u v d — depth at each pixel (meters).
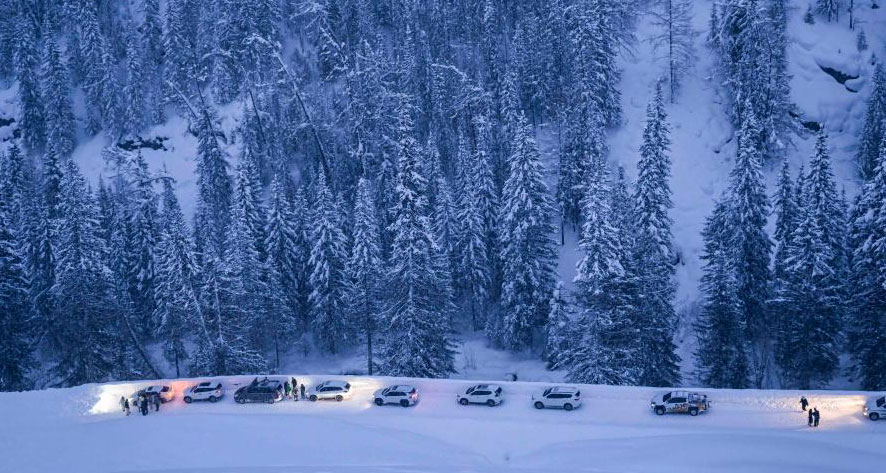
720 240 46.53
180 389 38.66
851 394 31.47
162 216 63.44
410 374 42.88
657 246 46.28
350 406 35.44
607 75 67.81
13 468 27.16
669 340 41.97
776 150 64.25
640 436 28.64
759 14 63.97
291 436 29.80
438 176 59.47
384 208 59.62
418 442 29.31
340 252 52.91
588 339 40.50
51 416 34.50
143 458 27.73
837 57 72.12
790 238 44.84
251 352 46.84
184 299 45.59
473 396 35.00
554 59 70.12
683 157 67.38
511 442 29.17
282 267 54.75
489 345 54.72
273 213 55.03
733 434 27.95
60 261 46.31
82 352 44.97
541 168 51.75
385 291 45.59
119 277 58.25
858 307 39.53
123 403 35.41
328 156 70.19
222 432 30.33
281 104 76.75
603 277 39.47
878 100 60.09
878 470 24.06
